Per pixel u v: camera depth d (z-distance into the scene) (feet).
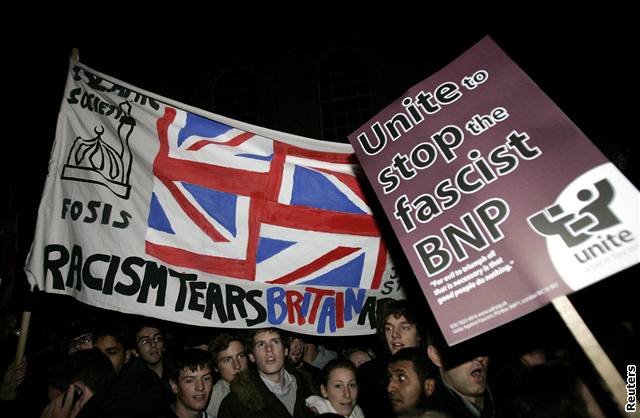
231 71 35.19
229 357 9.27
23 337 7.31
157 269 8.25
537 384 4.98
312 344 13.03
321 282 9.46
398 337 8.76
